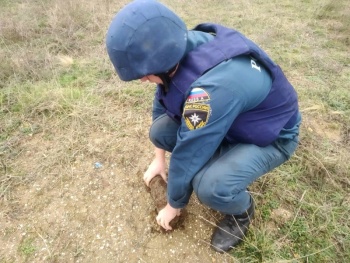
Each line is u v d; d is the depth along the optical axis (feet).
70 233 5.39
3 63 8.95
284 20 12.35
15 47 10.19
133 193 5.95
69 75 9.00
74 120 7.45
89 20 12.00
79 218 5.58
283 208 5.73
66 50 10.22
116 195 5.92
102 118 7.56
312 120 7.64
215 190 4.43
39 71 8.98
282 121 4.52
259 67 4.06
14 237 5.34
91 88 8.48
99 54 9.93
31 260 5.06
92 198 5.88
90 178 6.22
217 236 5.19
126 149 6.82
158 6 3.56
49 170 6.36
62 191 5.99
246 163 4.51
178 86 3.89
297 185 6.11
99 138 7.07
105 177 6.24
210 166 4.55
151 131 5.51
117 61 3.67
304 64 9.68
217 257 5.09
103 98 8.20
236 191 4.56
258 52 4.00
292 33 11.41
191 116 3.74
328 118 7.72
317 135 7.21
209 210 5.66
